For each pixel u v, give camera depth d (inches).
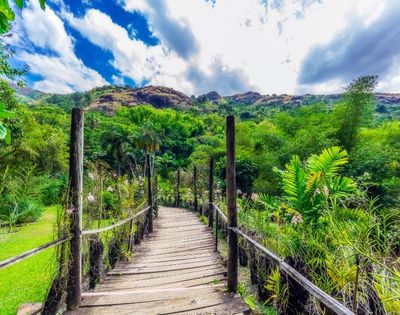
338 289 70.9
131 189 246.8
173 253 188.5
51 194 499.8
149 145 1087.6
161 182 765.9
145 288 121.9
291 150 580.7
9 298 135.3
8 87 287.4
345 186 132.8
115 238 163.2
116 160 1047.6
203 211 359.6
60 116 1524.4
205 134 2251.5
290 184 140.3
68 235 91.0
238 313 89.7
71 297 93.6
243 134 872.9
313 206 128.6
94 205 143.7
